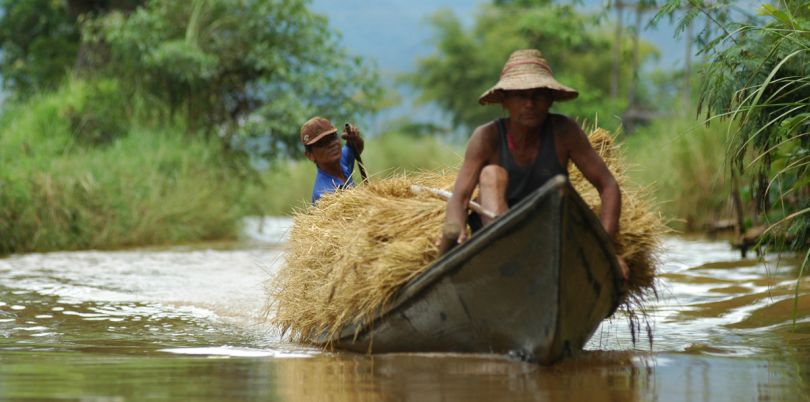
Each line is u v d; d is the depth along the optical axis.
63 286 24.53
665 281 22.81
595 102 73.19
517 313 12.74
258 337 16.80
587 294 12.84
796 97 17.45
